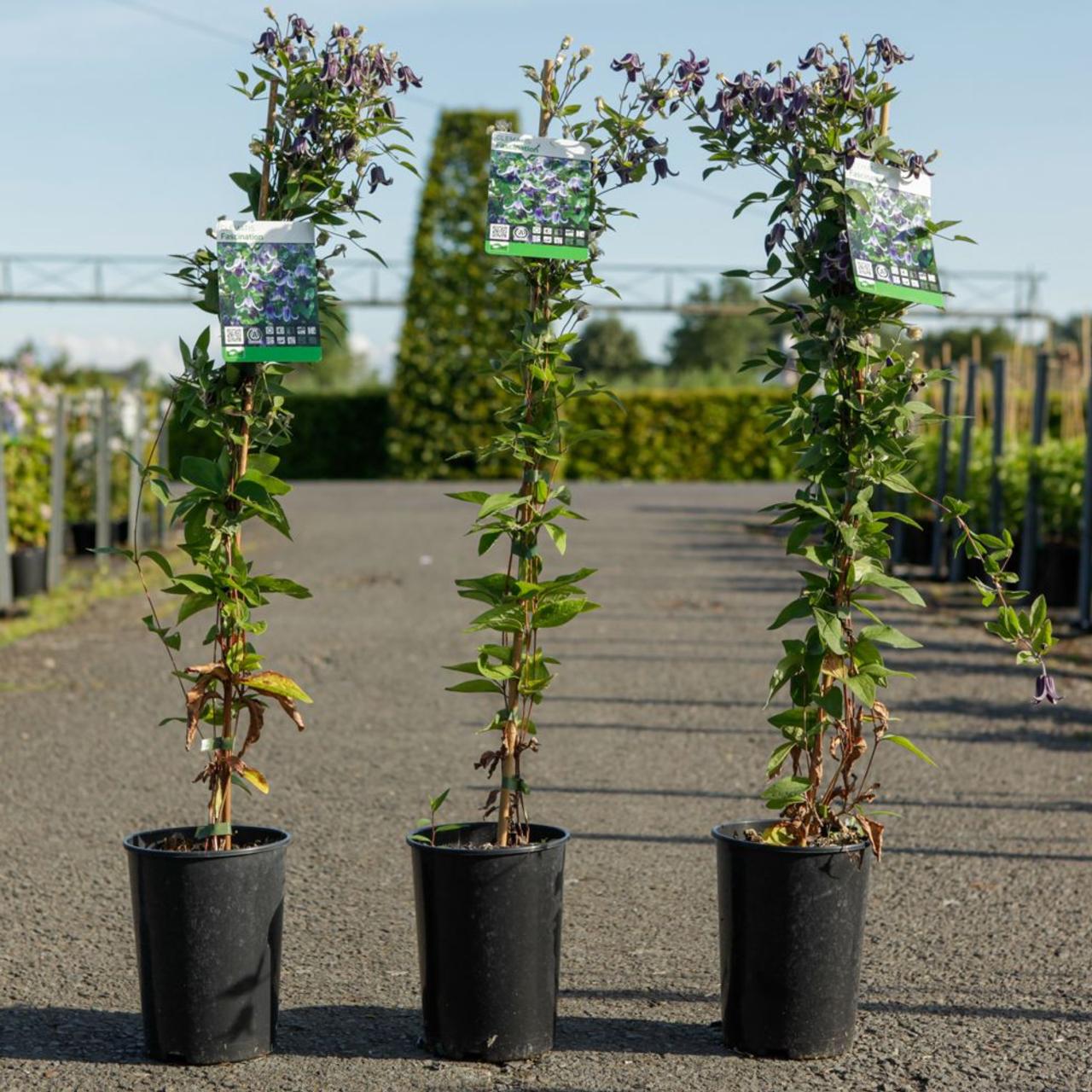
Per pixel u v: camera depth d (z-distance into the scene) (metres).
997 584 3.35
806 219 3.30
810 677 3.34
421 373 33.47
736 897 3.26
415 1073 3.17
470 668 3.31
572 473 34.28
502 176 3.21
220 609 3.31
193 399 3.23
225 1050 3.21
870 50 3.23
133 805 5.54
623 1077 3.15
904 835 5.18
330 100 3.22
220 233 3.17
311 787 5.87
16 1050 3.31
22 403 12.24
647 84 3.27
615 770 6.19
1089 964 3.90
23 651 9.16
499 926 3.20
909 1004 3.62
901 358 3.30
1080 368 14.48
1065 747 6.62
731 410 34.09
